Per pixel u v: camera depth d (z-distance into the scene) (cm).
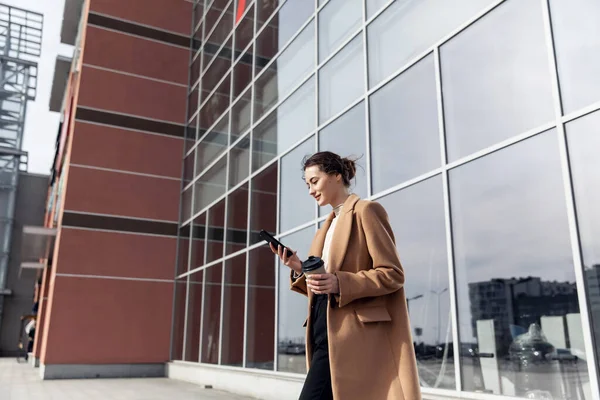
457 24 581
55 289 1342
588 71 422
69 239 1384
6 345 3341
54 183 2477
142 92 1575
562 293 415
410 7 665
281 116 983
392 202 645
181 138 1595
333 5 858
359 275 191
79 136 1463
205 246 1288
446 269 542
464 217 529
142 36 1619
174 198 1542
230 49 1310
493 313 478
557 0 459
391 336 195
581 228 410
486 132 520
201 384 1153
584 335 390
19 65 3984
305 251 821
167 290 1466
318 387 201
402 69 658
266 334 905
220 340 1100
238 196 1123
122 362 1371
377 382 188
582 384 390
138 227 1473
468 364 497
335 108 805
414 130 623
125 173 1494
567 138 432
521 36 494
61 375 1307
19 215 3597
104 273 1402
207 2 1568
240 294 1033
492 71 523
